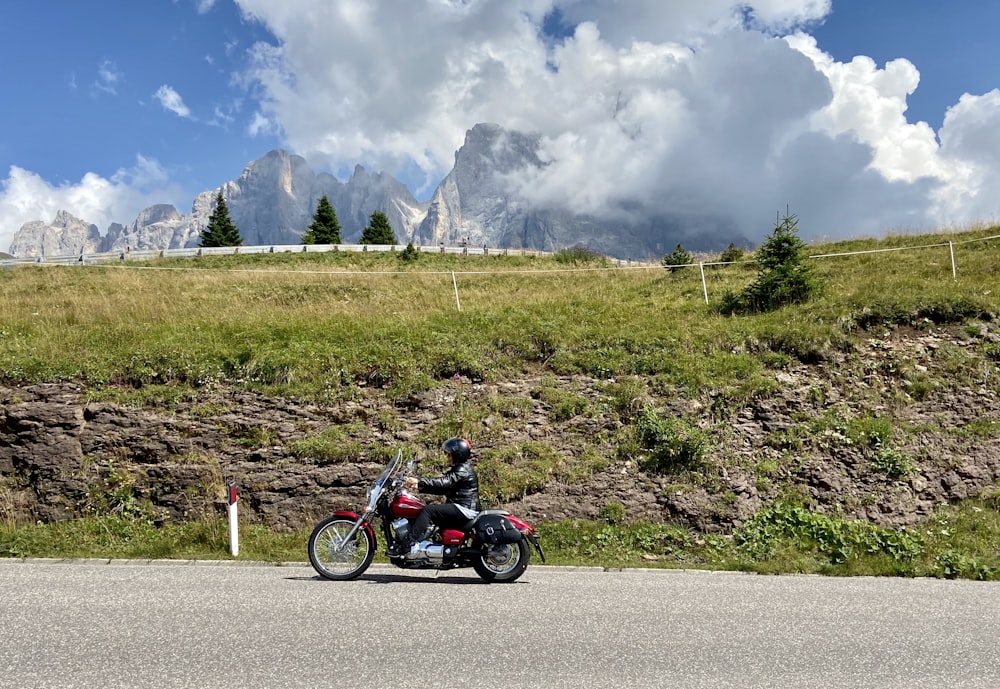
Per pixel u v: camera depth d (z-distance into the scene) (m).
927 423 12.05
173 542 9.38
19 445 10.61
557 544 9.55
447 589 7.29
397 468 7.93
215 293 21.28
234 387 12.38
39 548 9.16
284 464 10.67
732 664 5.23
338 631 5.80
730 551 9.42
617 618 6.32
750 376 12.96
